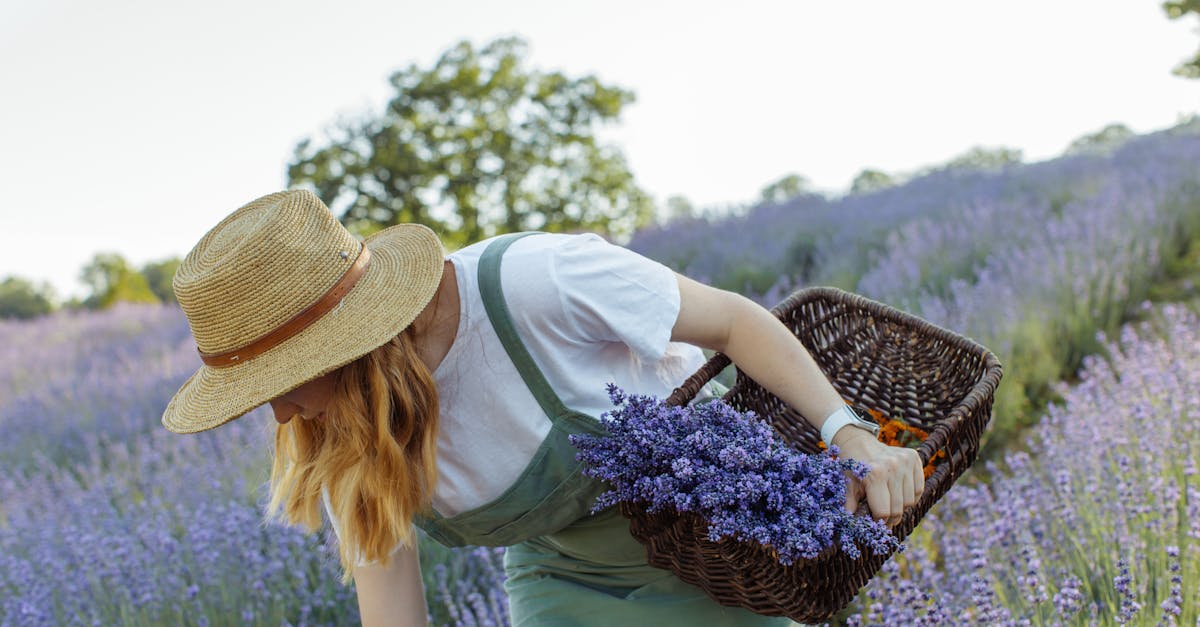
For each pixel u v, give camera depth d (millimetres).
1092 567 2559
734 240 8977
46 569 3566
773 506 1456
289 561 3344
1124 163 8812
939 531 3043
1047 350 4730
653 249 9758
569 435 1678
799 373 1724
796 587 1489
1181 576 2311
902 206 8664
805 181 14672
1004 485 3021
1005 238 6434
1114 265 5301
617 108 20703
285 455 1817
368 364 1567
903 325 2025
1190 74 15594
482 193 20234
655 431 1543
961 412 1693
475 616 3143
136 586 3332
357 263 1600
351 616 3291
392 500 1620
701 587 1715
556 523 1796
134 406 7371
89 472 5934
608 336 1688
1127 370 3762
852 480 1614
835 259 7246
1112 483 2873
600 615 1874
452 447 1723
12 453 6770
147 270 30797
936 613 2285
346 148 19797
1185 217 6668
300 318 1534
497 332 1643
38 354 11086
